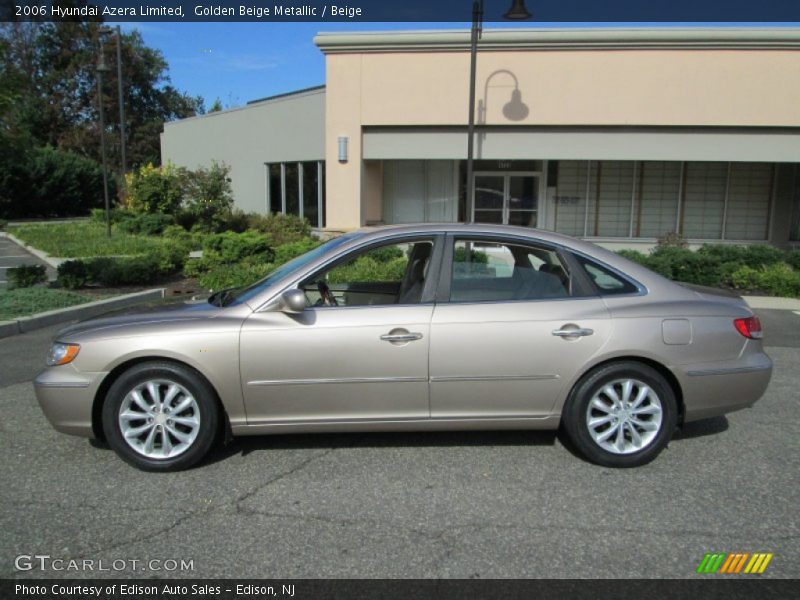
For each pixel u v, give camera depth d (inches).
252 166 885.2
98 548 127.5
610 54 579.5
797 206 679.7
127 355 158.7
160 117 2092.8
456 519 139.0
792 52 568.1
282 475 160.9
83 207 1485.0
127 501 147.2
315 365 160.7
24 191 1382.9
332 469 164.4
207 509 143.5
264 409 162.7
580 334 162.6
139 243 722.2
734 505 145.6
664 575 118.5
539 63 586.6
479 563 122.2
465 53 590.6
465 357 161.8
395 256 245.1
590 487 154.6
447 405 164.6
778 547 128.0
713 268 472.1
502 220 714.8
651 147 590.6
